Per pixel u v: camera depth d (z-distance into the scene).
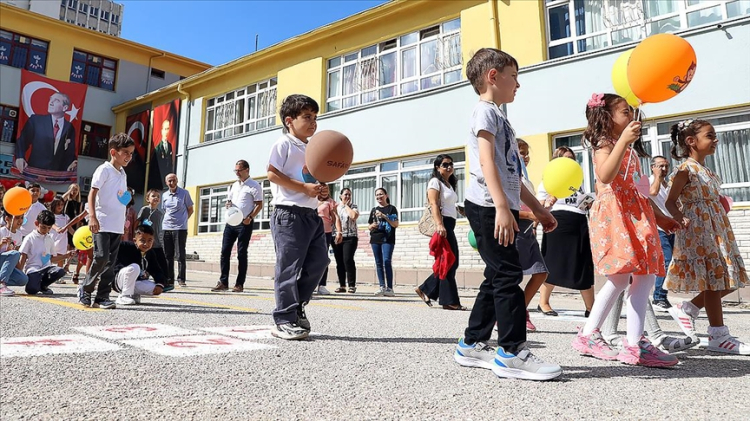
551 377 1.90
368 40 11.98
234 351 2.31
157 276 5.11
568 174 2.79
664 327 3.93
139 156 17.48
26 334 2.59
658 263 2.28
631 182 2.38
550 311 4.62
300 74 13.21
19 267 5.01
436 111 10.36
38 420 1.31
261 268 12.05
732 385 1.87
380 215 6.96
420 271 9.43
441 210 4.75
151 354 2.17
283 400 1.56
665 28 8.04
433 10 10.84
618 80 2.54
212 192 15.10
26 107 16.61
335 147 2.70
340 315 4.05
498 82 2.18
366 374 1.94
